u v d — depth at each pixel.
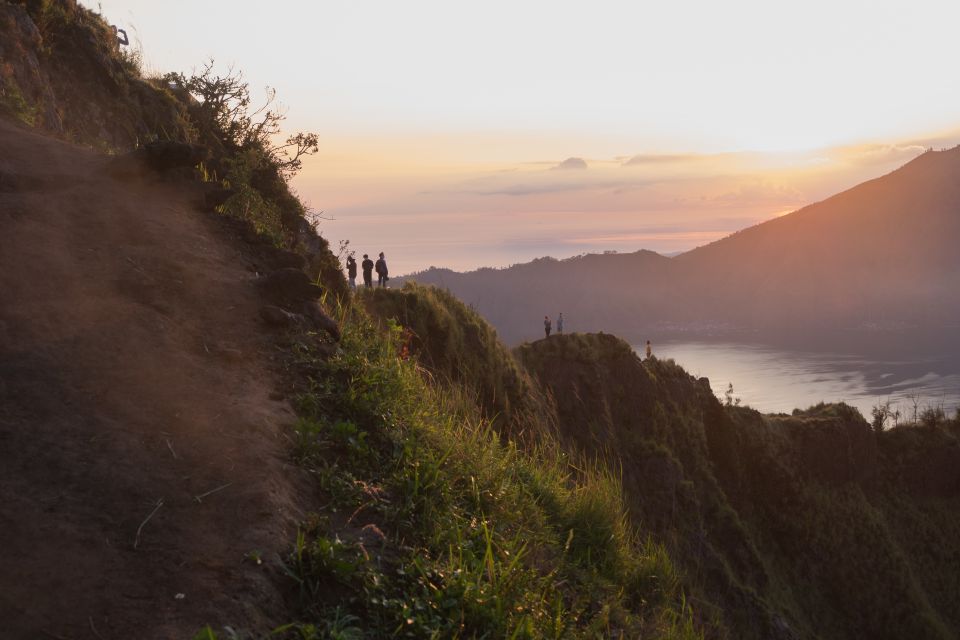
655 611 5.96
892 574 53.72
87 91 19.16
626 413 41.78
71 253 6.23
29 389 4.35
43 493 3.55
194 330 5.58
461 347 24.72
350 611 3.48
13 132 9.66
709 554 39.09
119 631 2.86
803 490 53.06
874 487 61.09
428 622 3.61
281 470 4.25
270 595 3.27
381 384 5.82
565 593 5.15
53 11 19.34
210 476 3.96
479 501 5.29
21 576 3.02
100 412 4.31
